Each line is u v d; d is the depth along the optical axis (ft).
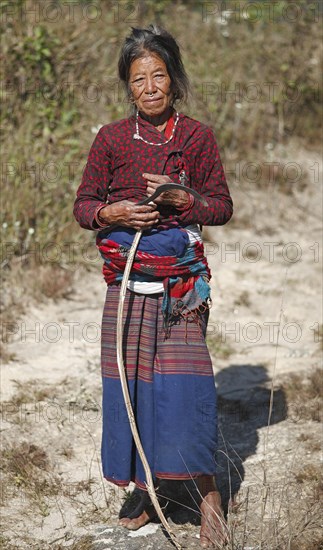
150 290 17.62
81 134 38.99
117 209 17.12
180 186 16.42
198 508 19.88
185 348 17.60
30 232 33.47
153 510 19.34
